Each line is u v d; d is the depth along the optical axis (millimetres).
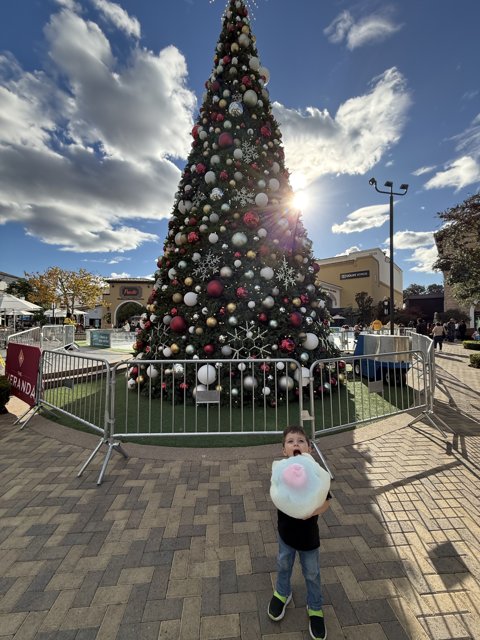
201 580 2051
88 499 2977
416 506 2836
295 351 5961
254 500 2961
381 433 4543
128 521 2652
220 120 6707
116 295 54312
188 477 3375
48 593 1944
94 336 21188
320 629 1659
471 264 11953
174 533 2506
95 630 1709
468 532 2496
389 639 1667
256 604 1877
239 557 2254
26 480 3328
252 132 6750
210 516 2723
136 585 2006
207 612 1822
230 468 3561
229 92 6848
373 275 53000
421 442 4242
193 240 6215
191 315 6000
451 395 6801
